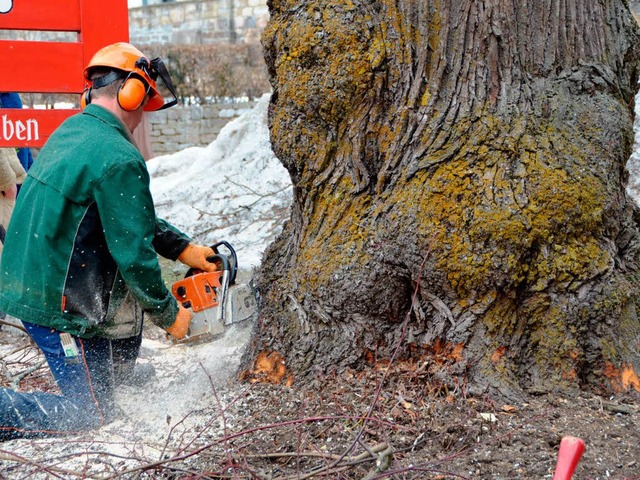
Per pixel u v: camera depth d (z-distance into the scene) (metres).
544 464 2.39
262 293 3.34
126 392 3.25
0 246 5.27
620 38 3.21
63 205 2.86
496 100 2.92
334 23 2.96
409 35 2.96
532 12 2.99
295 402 2.88
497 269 2.73
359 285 2.91
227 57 16.62
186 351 4.08
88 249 2.95
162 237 3.36
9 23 5.13
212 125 13.98
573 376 2.81
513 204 2.74
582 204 2.78
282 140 3.16
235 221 7.36
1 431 2.80
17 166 5.43
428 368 2.88
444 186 2.81
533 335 2.86
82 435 2.90
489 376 2.79
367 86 2.95
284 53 3.08
